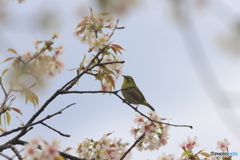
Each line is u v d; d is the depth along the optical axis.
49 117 4.69
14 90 4.77
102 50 6.17
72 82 5.77
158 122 5.77
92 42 6.07
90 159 6.03
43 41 4.99
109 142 6.11
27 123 5.27
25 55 4.76
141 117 6.18
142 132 5.96
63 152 4.99
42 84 4.01
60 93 5.30
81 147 6.14
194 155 6.12
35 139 3.41
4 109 5.30
